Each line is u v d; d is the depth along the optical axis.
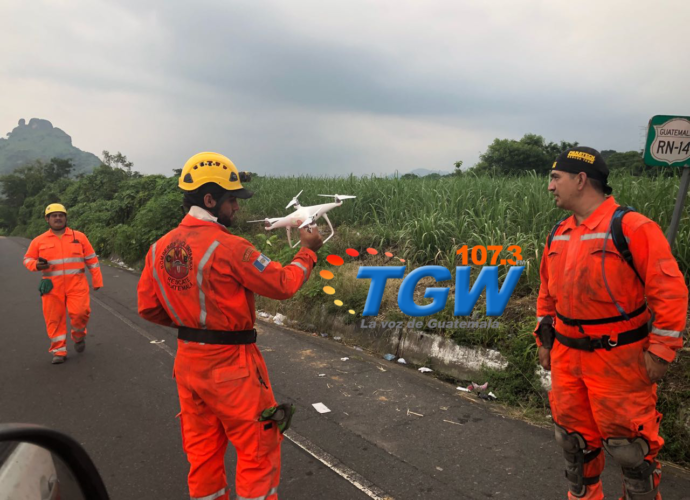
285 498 2.82
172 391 4.45
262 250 8.48
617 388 2.15
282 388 4.47
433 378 4.73
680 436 3.19
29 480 0.94
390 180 9.70
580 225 2.26
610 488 2.82
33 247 5.23
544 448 3.34
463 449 3.34
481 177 8.85
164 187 15.38
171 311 2.15
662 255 2.01
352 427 3.69
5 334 6.46
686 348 3.63
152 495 2.89
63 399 4.29
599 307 2.15
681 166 3.41
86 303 5.49
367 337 5.77
